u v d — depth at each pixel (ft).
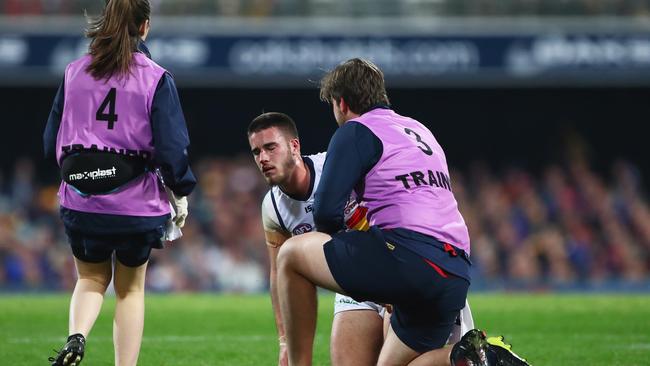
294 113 255.50
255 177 234.58
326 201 50.34
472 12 229.45
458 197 241.35
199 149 257.55
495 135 259.39
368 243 50.67
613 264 226.79
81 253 56.85
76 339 53.57
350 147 51.19
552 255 222.28
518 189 238.89
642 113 257.75
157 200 56.49
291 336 53.16
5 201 230.68
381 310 61.46
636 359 73.20
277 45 217.15
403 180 51.39
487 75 219.82
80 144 55.01
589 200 238.48
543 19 224.33
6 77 213.05
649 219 235.61
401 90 256.11
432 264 50.44
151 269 205.57
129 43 55.67
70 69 56.39
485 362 50.44
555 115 258.78
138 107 55.11
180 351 77.56
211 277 211.61
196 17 227.20
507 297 132.87
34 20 216.13
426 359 52.75
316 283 52.11
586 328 93.97
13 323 96.89
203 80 220.84
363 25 219.82
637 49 219.41
